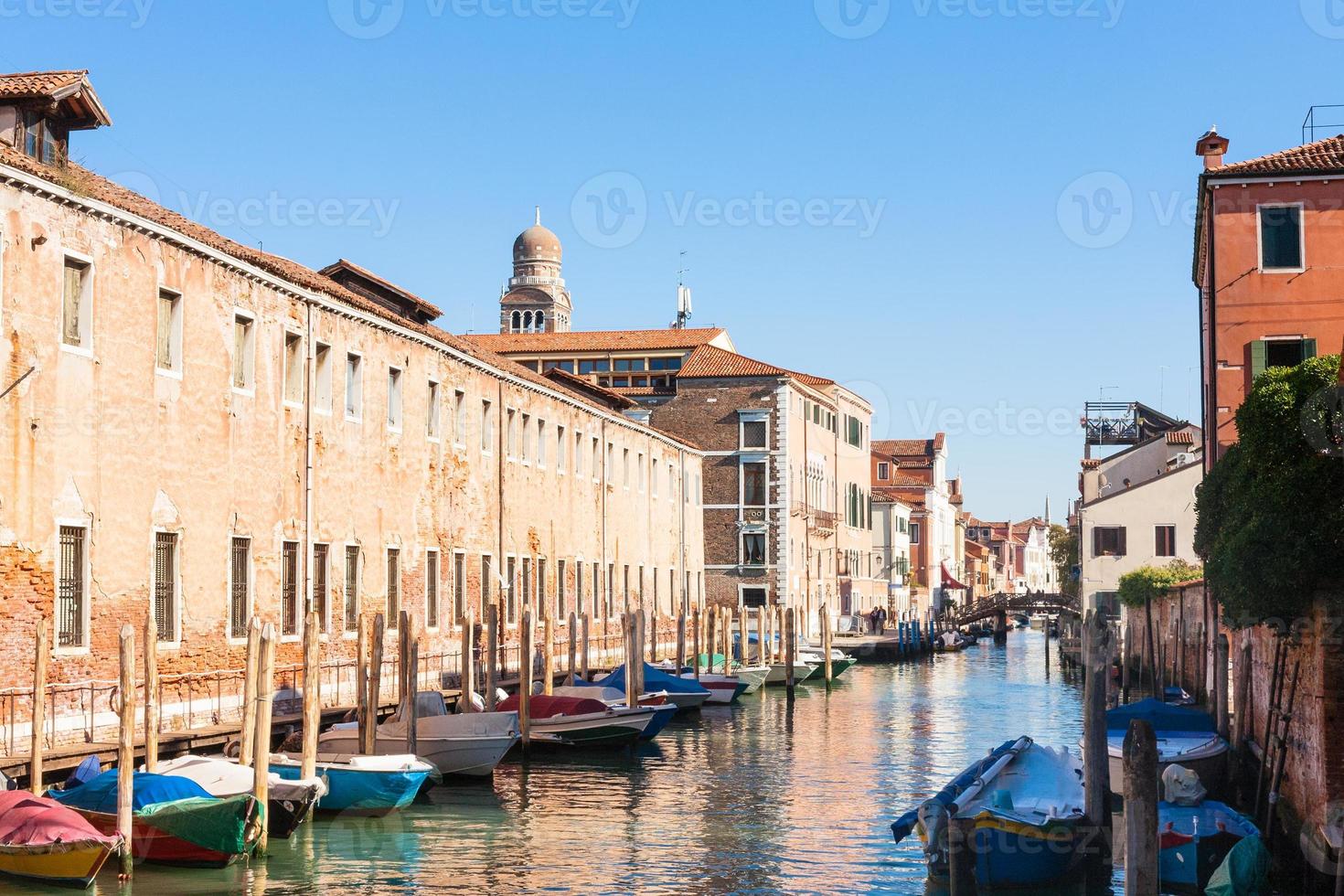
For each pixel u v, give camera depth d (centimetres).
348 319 2805
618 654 4581
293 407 2583
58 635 1953
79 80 2111
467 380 3409
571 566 4147
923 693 4634
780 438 5981
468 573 3381
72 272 2016
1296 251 2839
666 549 5281
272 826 1834
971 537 15825
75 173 2052
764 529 5962
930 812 1634
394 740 2269
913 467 10781
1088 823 1595
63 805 1594
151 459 2156
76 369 1995
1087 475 5778
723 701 4116
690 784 2458
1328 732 1477
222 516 2344
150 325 2162
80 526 1997
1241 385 2845
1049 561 18538
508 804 2200
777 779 2527
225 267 2362
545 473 3956
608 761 2755
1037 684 5084
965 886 1559
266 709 1759
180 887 1588
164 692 2167
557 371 4753
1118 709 2331
